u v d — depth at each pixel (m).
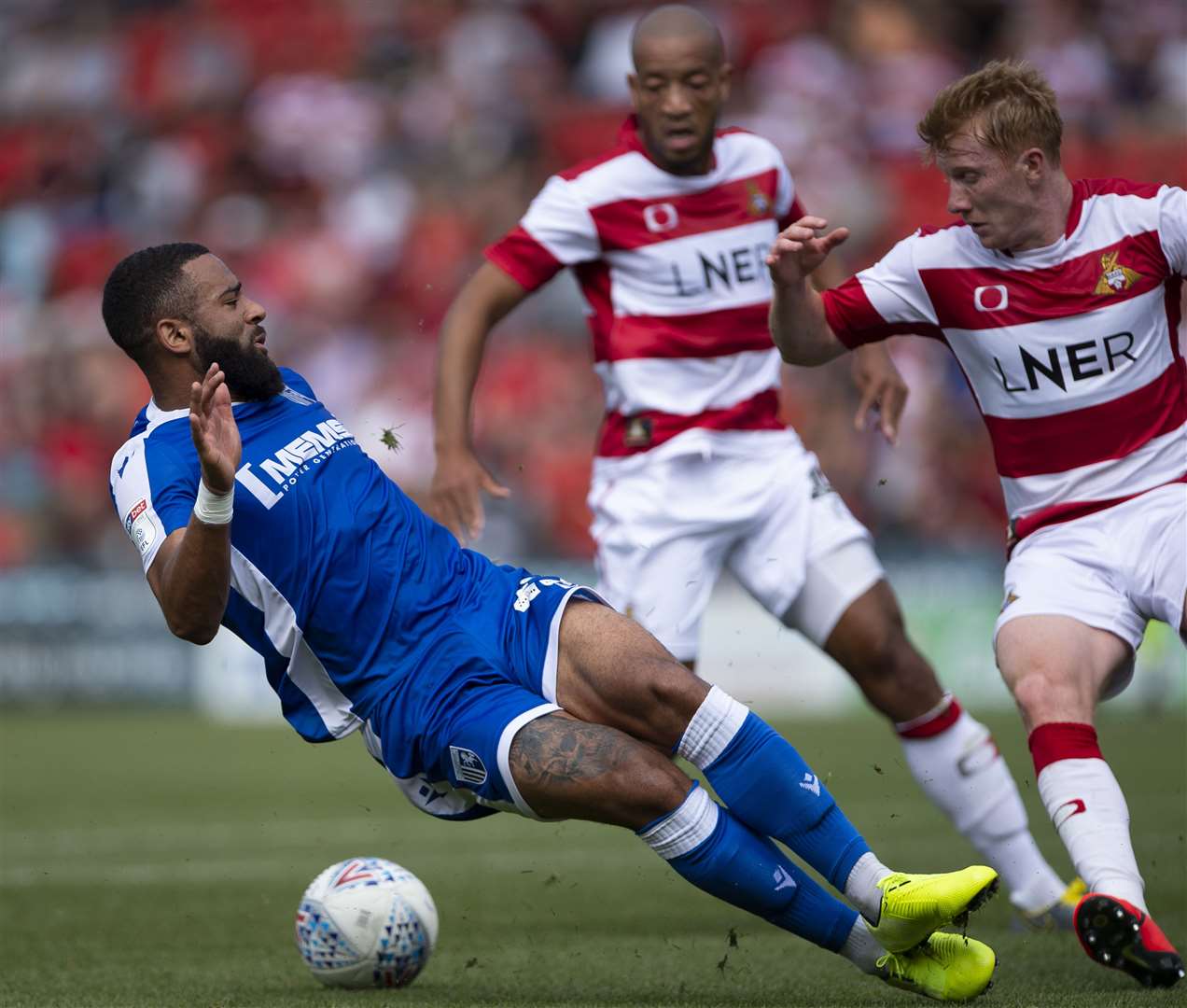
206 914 22.23
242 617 15.91
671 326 22.39
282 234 70.50
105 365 63.97
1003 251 16.47
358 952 16.34
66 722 54.06
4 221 74.56
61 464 61.38
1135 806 31.64
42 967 18.23
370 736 15.95
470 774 15.16
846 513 22.14
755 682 53.72
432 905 16.83
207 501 14.10
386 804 35.78
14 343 66.00
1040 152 15.87
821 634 21.58
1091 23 73.31
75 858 27.88
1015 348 16.56
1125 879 14.87
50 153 77.31
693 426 22.33
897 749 42.38
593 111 72.88
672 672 14.97
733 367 22.48
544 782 14.59
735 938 15.50
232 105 77.56
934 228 17.08
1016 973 16.88
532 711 14.93
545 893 23.89
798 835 14.65
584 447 58.66
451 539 16.66
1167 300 16.61
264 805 35.50
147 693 56.66
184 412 15.87
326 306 66.81
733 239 22.44
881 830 30.08
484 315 22.11
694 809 14.42
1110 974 16.61
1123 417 16.55
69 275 71.62
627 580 22.52
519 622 15.76
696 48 21.69
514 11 78.19
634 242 22.34
